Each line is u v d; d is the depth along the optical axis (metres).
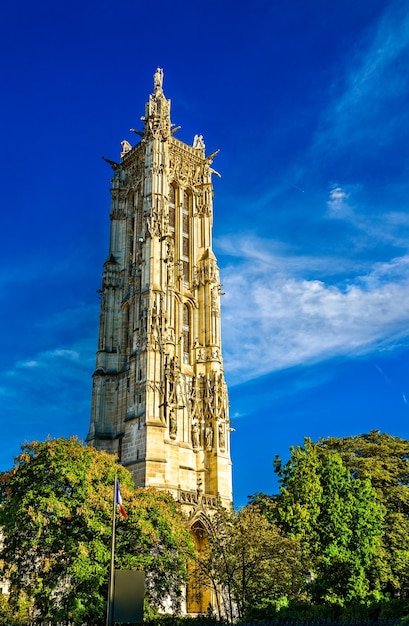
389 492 84.12
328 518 68.75
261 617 52.78
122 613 30.55
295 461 73.25
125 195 107.38
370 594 67.56
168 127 104.25
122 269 102.88
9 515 53.44
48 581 50.16
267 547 56.56
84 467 55.38
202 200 107.44
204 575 64.81
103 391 94.69
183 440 88.88
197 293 101.25
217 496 77.06
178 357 94.44
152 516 55.72
